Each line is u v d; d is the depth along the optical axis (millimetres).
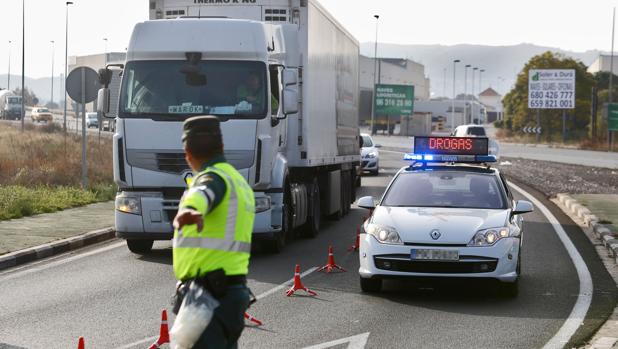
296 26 20484
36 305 13188
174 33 17938
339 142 25562
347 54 27359
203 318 6223
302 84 20484
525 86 130875
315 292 14273
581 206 28328
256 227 17969
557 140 117062
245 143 17609
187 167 17656
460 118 161625
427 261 13719
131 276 15984
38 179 32000
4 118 120438
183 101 17719
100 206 27250
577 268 17203
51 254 18703
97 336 11125
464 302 13742
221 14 20578
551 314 12781
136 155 17766
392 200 15328
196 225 6086
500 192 15398
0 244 18766
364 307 13211
